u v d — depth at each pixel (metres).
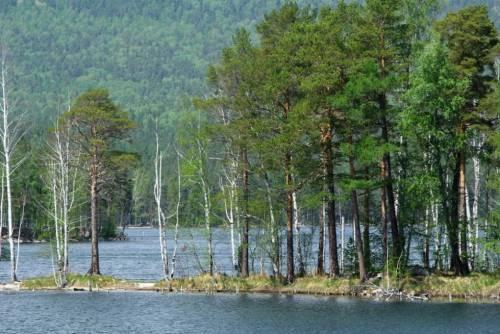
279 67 88.88
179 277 107.50
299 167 88.88
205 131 93.75
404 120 82.88
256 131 89.62
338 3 88.62
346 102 82.88
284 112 91.69
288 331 69.06
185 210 112.94
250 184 99.81
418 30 87.38
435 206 93.12
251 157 98.31
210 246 101.00
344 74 87.06
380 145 84.25
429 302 83.62
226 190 97.81
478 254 92.50
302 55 86.62
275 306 83.19
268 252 94.81
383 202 88.25
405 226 90.31
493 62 85.69
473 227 88.94
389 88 82.75
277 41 94.44
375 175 88.69
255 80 90.94
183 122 98.44
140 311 82.31
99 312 82.00
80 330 71.56
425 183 84.31
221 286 96.56
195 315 79.00
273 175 95.06
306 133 87.00
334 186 92.62
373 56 85.62
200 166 97.44
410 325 70.50
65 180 110.31
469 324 70.56
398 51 86.69
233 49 95.94
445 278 87.38
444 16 88.62
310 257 103.81
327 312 78.31
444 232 91.56
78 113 101.50
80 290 101.12
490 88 86.19
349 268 95.31
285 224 101.69
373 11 85.62
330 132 88.25
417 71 83.81
